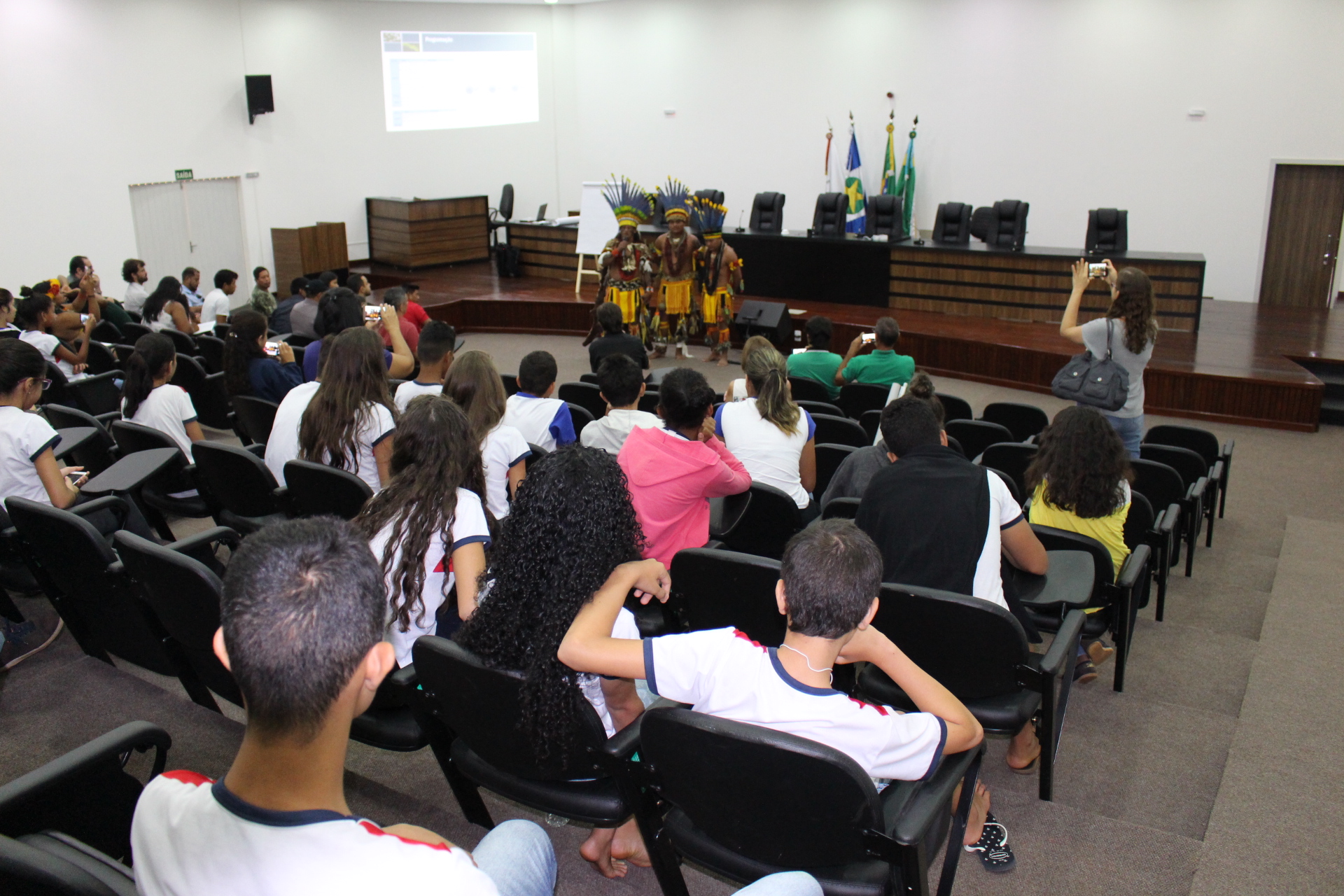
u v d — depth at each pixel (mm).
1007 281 9023
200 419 5562
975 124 11461
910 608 2018
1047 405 7613
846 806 1369
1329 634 3213
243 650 785
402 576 1908
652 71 13633
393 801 1998
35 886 1116
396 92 12953
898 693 2152
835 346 9219
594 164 14523
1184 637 3412
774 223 10438
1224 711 2916
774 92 12734
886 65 11867
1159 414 7375
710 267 8922
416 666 1700
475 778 1860
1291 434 6898
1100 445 2799
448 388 2943
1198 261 8266
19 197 9750
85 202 10273
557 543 1530
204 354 6367
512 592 1553
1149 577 3473
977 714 2105
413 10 12867
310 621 788
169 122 10922
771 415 3373
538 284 11516
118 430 3469
